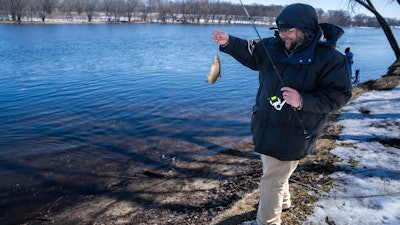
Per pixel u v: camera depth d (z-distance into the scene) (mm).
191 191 4957
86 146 7242
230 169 5738
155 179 5602
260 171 5332
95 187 5438
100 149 7066
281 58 2688
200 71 17969
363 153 5254
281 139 2732
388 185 4180
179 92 12805
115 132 8141
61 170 6082
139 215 4395
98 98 11688
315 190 4125
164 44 31766
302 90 2605
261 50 2951
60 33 41594
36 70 17172
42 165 6289
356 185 4211
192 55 24578
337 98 2496
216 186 5031
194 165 6109
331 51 2545
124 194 5105
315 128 2734
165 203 4645
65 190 5367
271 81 2760
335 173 4574
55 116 9484
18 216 4691
